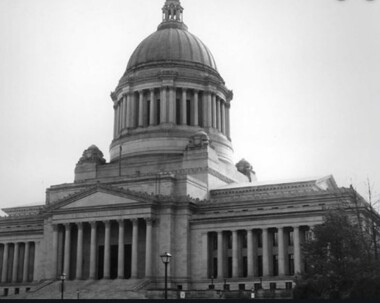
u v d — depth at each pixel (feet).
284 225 404.36
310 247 281.33
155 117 546.67
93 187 449.89
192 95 556.51
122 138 545.85
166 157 513.45
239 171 583.17
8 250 509.76
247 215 417.08
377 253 281.13
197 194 461.37
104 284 421.59
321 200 413.39
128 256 443.73
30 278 496.64
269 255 407.85
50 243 467.52
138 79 557.74
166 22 608.19
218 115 569.64
